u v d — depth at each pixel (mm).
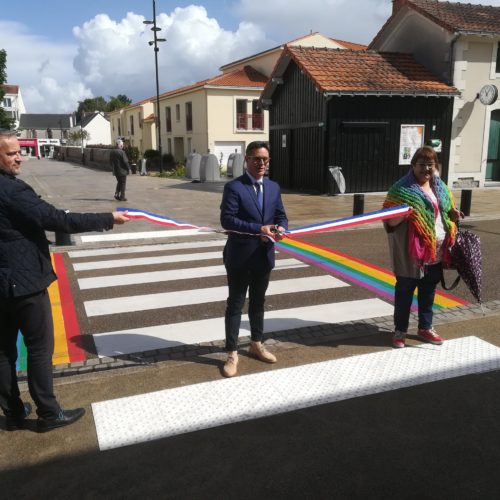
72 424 3314
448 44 16844
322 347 4496
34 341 3109
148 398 3629
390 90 15461
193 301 5879
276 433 3205
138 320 5254
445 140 17031
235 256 3848
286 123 17875
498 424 3293
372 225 10859
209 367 4117
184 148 36344
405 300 4363
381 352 4371
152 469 2871
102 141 77875
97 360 4277
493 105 17656
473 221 11414
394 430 3230
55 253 8445
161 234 9664
